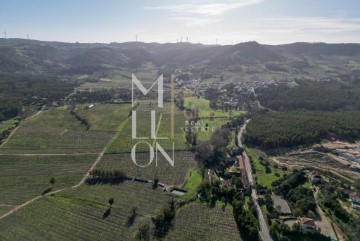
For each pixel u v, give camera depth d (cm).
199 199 18488
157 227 15950
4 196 19350
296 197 18000
